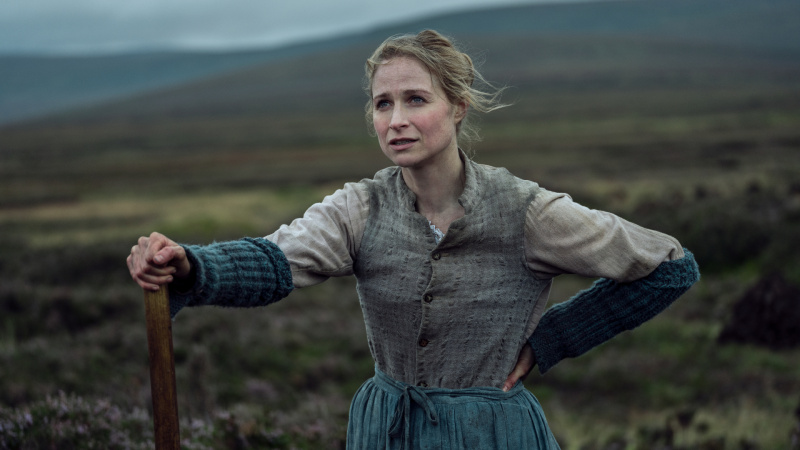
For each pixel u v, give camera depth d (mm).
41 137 108000
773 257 13719
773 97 99312
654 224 16969
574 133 75000
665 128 73125
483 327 1878
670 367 8984
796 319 9578
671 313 11492
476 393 1890
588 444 5801
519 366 1985
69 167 65000
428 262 1857
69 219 30141
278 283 1735
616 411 7656
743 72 141500
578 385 8719
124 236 23750
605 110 97438
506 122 90062
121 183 49438
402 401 1902
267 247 1750
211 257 1617
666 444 5445
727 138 57688
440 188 1908
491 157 53969
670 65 158750
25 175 57094
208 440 4043
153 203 36094
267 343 9328
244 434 4156
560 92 124688
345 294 13625
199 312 10125
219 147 84438
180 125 121000
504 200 1881
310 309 12180
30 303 9703
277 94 165625
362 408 2012
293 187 42469
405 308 1877
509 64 166875
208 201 36344
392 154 1826
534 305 1990
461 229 1833
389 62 1820
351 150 75125
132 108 167875
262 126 111000
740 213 16438
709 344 9883
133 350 8008
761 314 9750
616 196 27562
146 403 5512
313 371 8672
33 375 6441
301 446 4215
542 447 1957
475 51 1953
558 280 14797
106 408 4152
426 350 1879
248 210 31625
